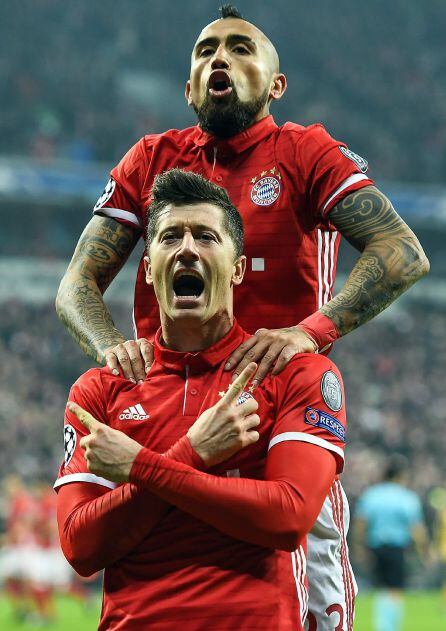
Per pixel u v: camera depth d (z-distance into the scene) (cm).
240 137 472
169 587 357
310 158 463
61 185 4034
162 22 5766
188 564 359
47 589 1780
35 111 4634
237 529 350
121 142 4700
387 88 5700
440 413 3872
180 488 349
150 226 391
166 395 384
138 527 359
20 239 4178
